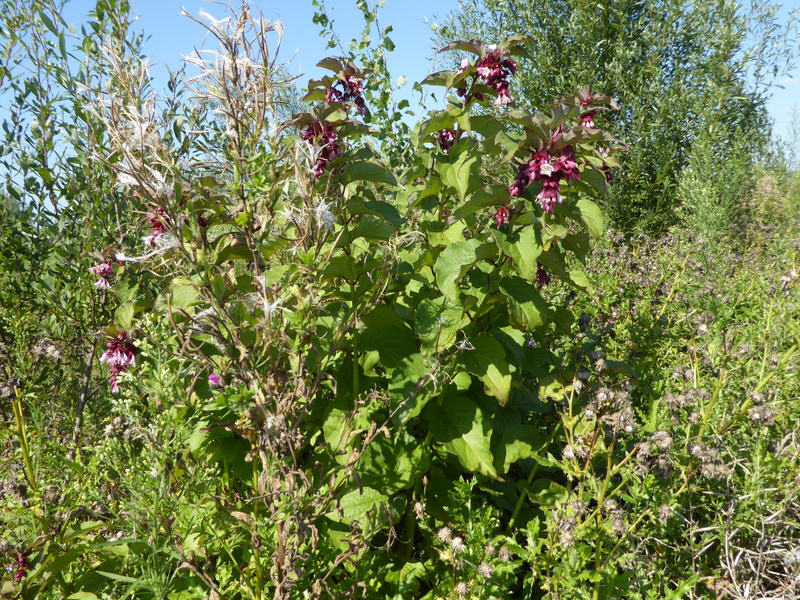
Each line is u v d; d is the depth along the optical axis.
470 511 2.07
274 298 1.74
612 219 10.33
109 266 2.96
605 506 2.02
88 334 3.33
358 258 2.38
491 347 2.46
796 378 2.88
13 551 2.01
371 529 2.11
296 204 2.12
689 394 2.30
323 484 2.06
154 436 1.78
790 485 2.29
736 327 4.27
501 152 2.56
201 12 1.70
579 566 2.03
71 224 3.55
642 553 2.31
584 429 2.36
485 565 1.89
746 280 6.54
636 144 10.08
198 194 1.84
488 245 2.24
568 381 2.57
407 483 2.20
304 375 1.95
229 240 2.01
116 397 2.87
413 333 2.58
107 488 2.36
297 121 2.14
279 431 1.71
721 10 9.93
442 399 2.47
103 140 3.32
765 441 2.43
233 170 1.87
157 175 1.56
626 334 3.78
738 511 2.30
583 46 10.06
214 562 2.18
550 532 1.99
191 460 1.87
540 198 2.23
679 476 2.40
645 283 5.17
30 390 2.46
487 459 2.28
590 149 2.45
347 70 2.62
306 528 1.73
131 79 2.03
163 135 2.10
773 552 2.22
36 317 3.52
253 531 1.79
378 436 2.29
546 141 2.29
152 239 1.84
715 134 9.86
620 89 10.01
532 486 2.60
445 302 2.38
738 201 10.95
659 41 10.08
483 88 2.76
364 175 2.28
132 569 2.09
